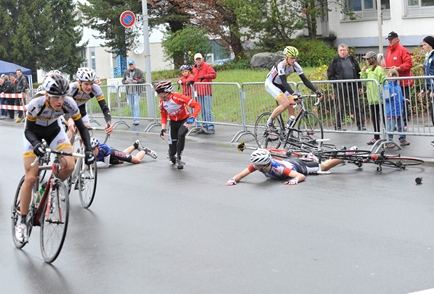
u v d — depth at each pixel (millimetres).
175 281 5676
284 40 26875
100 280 5875
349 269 5656
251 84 14391
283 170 9523
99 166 12000
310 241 6562
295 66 11875
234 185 9625
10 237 7645
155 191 9617
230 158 12227
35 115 6668
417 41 25297
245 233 7023
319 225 7125
